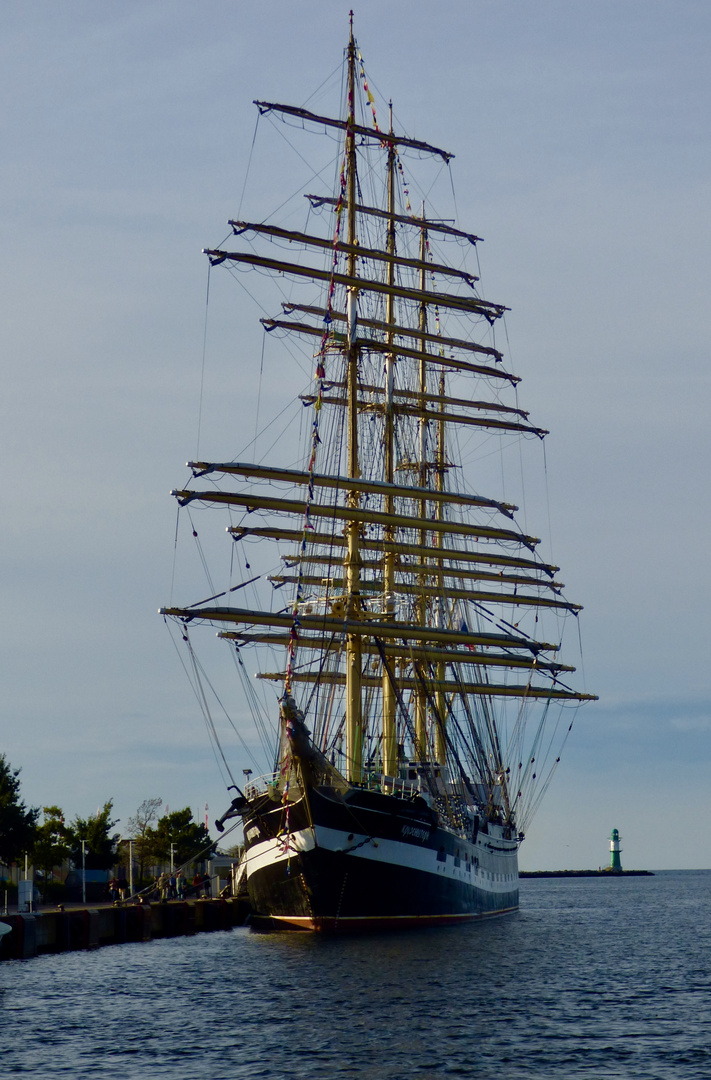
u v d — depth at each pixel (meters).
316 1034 46.75
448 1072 40.88
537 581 103.00
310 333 92.88
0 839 105.19
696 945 88.12
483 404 102.38
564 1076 40.41
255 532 87.88
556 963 70.19
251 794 78.88
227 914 100.56
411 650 91.81
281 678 93.19
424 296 93.81
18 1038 47.12
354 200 91.88
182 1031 47.88
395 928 77.94
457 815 91.62
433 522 91.25
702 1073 40.75
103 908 83.12
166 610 79.62
